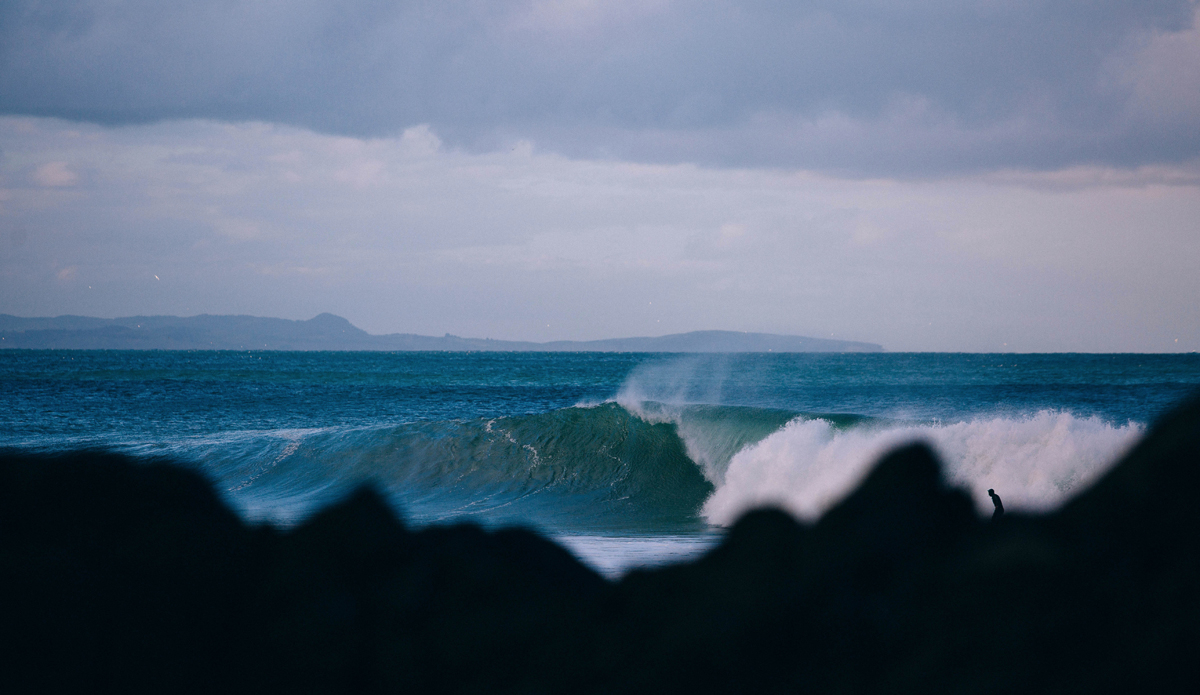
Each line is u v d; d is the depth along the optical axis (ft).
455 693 2.70
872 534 2.24
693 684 2.32
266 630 2.88
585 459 60.85
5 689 2.65
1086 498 2.06
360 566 3.04
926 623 2.06
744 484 52.21
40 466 2.99
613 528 46.55
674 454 60.49
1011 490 41.78
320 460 63.05
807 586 2.27
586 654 2.63
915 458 2.32
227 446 66.44
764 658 2.26
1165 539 1.88
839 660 2.11
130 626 2.77
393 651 2.81
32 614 2.71
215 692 2.81
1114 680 1.77
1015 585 1.96
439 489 58.44
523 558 3.14
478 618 2.85
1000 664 1.88
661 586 2.70
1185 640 1.74
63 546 2.83
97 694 2.72
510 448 62.85
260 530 3.19
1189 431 1.92
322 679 2.79
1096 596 1.87
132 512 2.95
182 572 2.89
